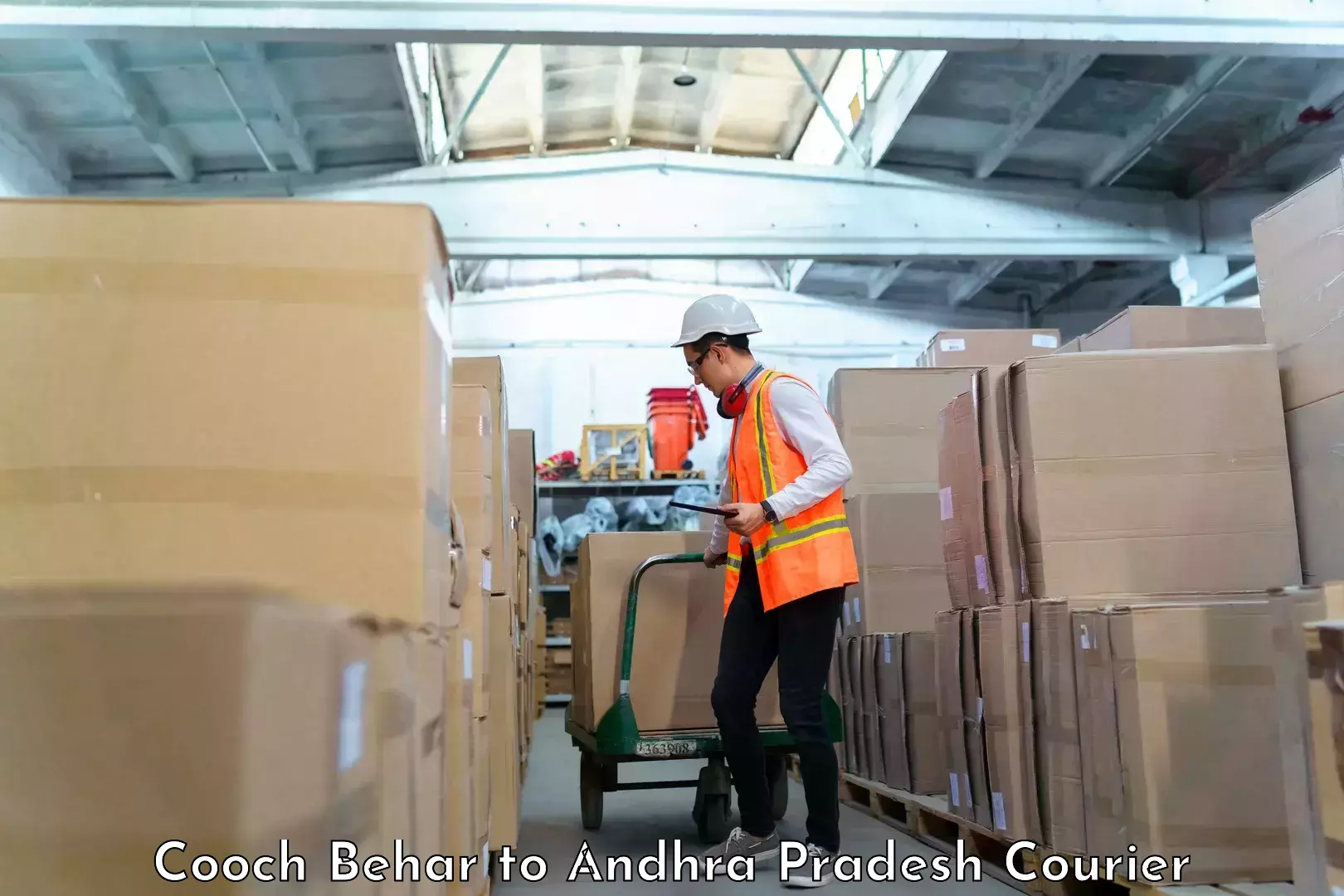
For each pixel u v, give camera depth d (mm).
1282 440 2123
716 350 2352
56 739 899
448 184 5410
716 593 2805
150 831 888
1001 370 2252
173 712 907
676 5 3373
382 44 4402
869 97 5582
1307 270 2084
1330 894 1215
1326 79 4867
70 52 4301
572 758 4625
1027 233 5656
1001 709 2141
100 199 991
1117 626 1823
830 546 2166
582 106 6793
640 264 8836
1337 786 1211
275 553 952
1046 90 4875
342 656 944
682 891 2145
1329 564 2014
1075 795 1895
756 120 6980
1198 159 5711
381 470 981
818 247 5461
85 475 946
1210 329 2982
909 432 3764
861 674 3234
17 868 880
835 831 2189
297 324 993
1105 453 2113
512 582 2395
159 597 929
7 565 928
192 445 960
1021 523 2152
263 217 1007
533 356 8680
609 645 2748
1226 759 1779
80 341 970
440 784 1103
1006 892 2086
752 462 2271
